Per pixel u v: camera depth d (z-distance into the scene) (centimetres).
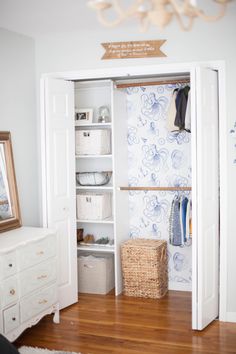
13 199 421
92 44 446
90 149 494
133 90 515
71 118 457
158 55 426
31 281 370
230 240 412
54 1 346
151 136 512
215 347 359
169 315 430
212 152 405
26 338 380
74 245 463
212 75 404
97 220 500
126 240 514
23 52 448
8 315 340
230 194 411
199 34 413
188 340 373
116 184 490
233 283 414
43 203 436
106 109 509
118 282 495
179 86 497
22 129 448
